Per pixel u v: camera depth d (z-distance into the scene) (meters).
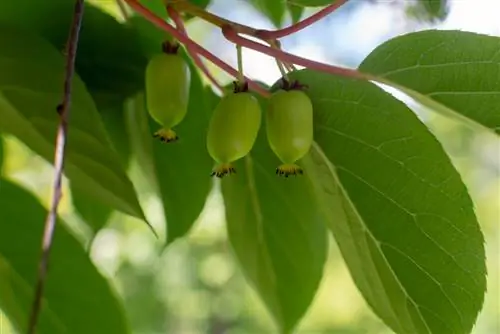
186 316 1.93
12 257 0.52
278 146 0.50
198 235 1.83
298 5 0.52
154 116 0.51
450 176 0.50
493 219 1.96
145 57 0.55
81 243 0.52
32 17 0.53
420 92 0.50
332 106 0.51
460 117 0.50
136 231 1.47
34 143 0.50
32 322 0.39
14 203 0.52
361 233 0.52
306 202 0.57
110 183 0.49
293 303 0.58
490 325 1.87
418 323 0.52
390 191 0.51
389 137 0.50
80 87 0.49
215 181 0.60
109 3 0.57
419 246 0.51
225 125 0.49
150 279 1.66
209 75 0.52
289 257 0.58
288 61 0.49
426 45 0.49
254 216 0.57
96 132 0.49
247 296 2.00
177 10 0.50
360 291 0.53
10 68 0.49
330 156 0.51
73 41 0.45
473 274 0.50
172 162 0.56
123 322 0.52
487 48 0.49
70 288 0.52
